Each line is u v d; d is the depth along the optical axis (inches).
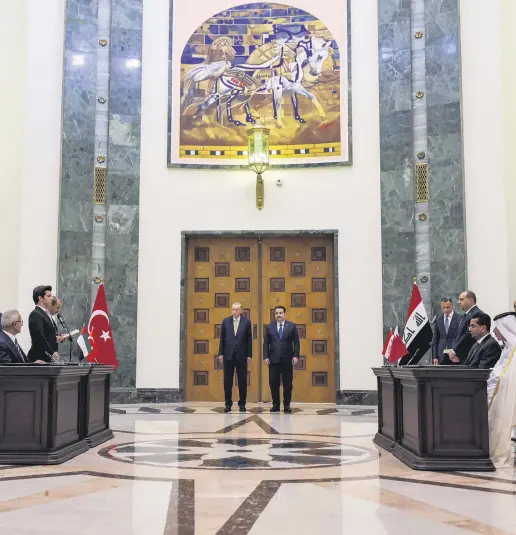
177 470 236.1
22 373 249.1
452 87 490.0
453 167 485.1
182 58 530.3
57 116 502.0
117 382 501.7
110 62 518.0
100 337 343.0
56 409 252.7
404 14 510.3
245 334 457.7
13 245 488.7
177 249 518.0
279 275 529.3
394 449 271.9
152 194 520.1
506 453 251.1
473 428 239.8
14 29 510.0
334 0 529.3
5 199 492.7
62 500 188.5
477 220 478.9
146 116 525.0
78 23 510.9
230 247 531.8
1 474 228.1
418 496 194.9
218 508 179.8
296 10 532.4
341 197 516.1
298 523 164.1
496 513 174.4
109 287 503.5
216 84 531.5
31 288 483.5
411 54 507.5
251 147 510.0
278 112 528.1
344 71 523.8
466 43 492.7
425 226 493.4
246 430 352.2
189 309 527.8
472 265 477.1
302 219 518.3
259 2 534.3
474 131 485.1
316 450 284.4
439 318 413.7
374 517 170.1
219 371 523.8
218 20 534.6
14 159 498.0
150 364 507.8
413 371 239.6
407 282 495.2
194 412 445.4
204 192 522.3
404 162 502.6
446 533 155.7
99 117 512.7
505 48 492.1
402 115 505.7
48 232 491.5
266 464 248.7
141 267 514.3
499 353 261.6
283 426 370.0
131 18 525.3
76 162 500.4
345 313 507.8
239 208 522.0
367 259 508.7
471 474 229.9
